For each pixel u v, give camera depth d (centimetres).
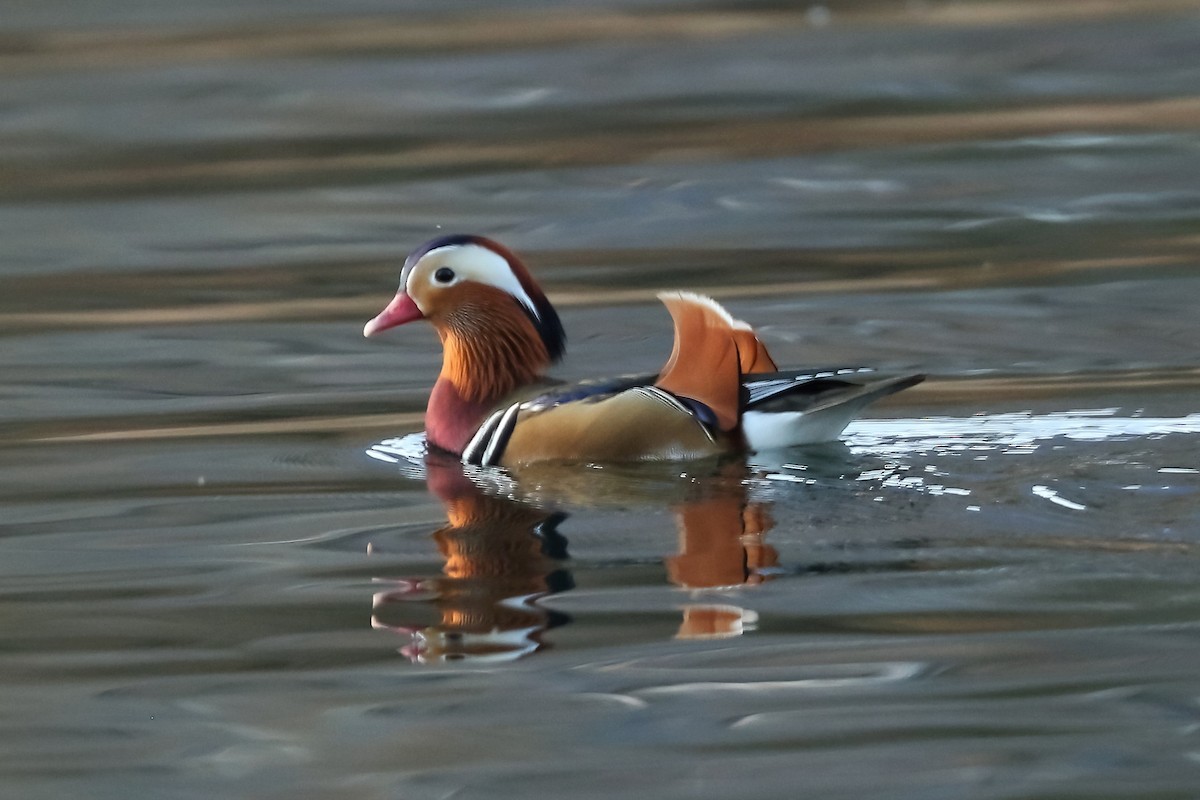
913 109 2544
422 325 1678
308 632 909
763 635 879
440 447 1267
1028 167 2214
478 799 732
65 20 3466
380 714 811
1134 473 1105
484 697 824
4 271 1903
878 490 1086
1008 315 1628
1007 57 2853
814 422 1182
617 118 2548
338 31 3278
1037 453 1155
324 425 1339
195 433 1322
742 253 1892
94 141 2528
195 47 3169
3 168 2395
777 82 2734
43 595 975
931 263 1827
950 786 729
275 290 1802
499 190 2192
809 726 784
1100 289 1705
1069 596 908
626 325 1639
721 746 770
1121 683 812
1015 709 792
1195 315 1605
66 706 829
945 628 877
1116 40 2941
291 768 762
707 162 2291
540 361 1283
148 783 754
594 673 843
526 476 1167
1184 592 909
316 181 2272
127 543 1064
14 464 1247
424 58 3009
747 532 1024
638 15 3322
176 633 913
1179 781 727
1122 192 2081
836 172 2227
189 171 2352
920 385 1395
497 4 3500
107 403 1416
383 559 1015
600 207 2100
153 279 1856
